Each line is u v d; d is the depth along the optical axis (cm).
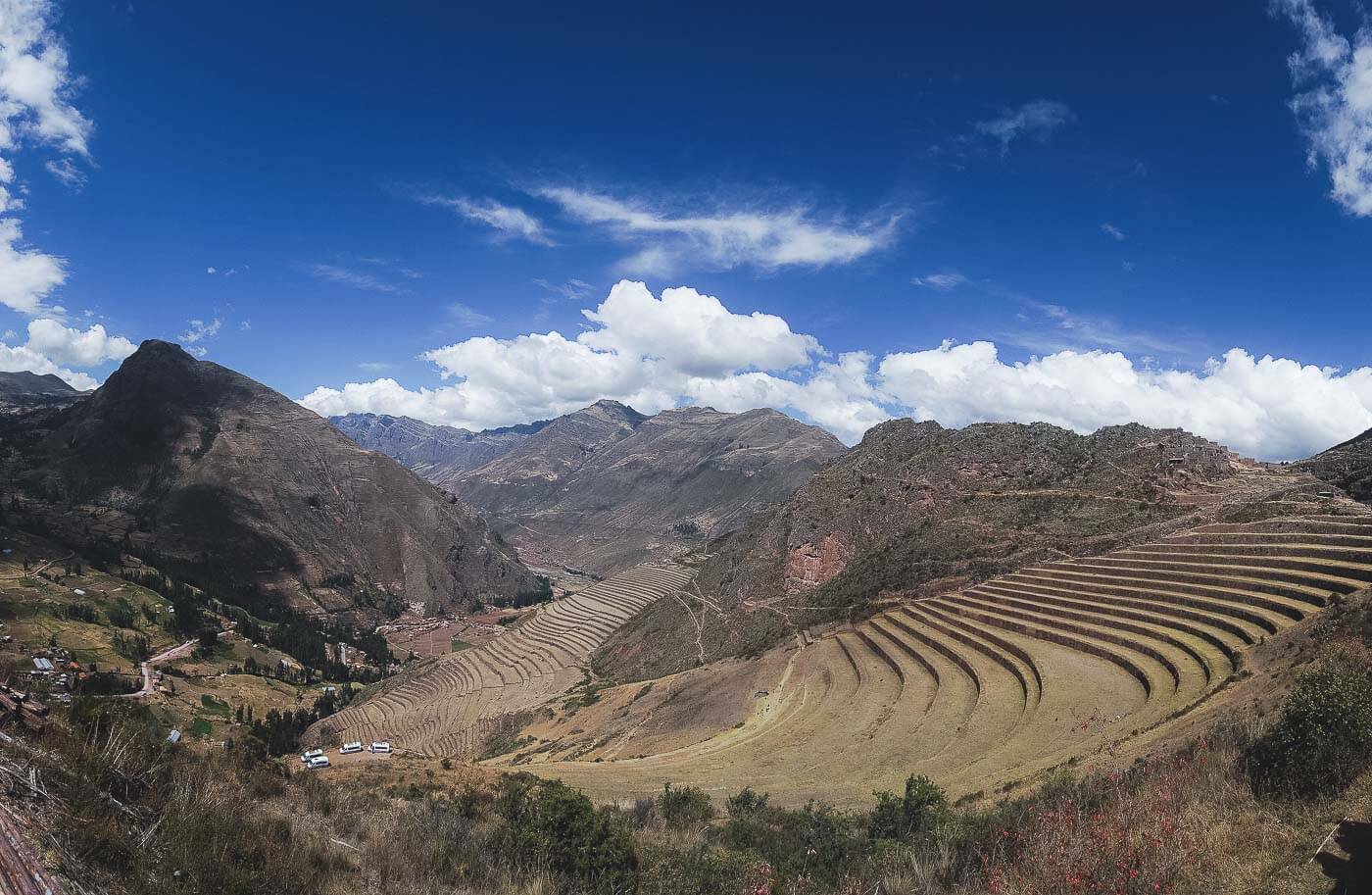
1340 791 1412
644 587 18400
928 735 4425
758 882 1550
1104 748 3078
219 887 905
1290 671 2966
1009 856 1378
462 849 1460
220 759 1547
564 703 10769
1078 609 5956
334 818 1484
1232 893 1088
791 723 5591
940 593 8025
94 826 827
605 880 1459
